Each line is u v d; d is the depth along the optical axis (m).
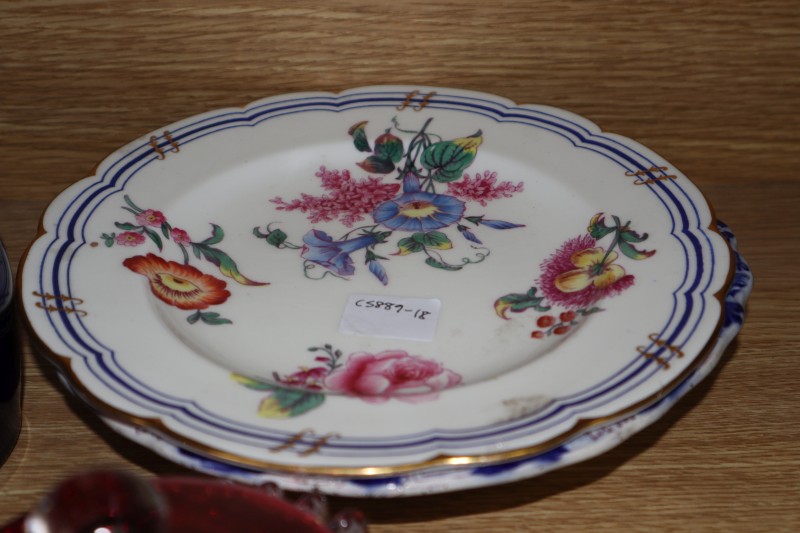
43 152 0.63
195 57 0.61
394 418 0.46
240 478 0.45
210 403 0.46
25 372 0.55
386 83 0.62
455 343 0.51
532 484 0.51
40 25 0.60
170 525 0.43
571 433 0.45
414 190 0.58
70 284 0.51
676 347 0.48
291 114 0.59
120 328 0.49
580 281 0.53
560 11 0.60
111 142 0.63
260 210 0.57
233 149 0.58
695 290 0.50
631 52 0.61
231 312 0.53
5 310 0.50
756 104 0.63
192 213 0.56
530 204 0.57
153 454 0.52
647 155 0.56
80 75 0.62
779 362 0.55
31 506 0.50
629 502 0.50
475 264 0.55
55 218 0.54
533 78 0.62
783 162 0.64
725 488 0.50
